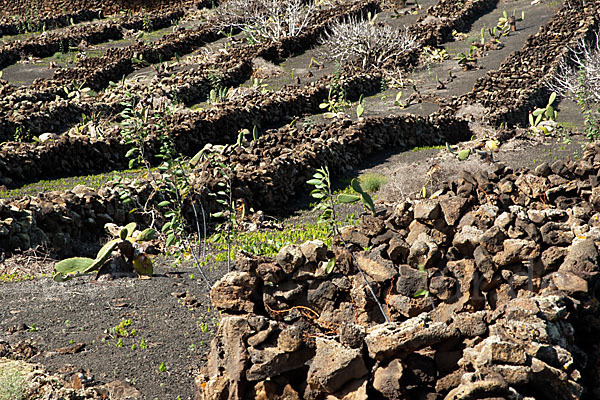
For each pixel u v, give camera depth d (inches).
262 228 495.5
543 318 163.8
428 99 1023.0
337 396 163.6
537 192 281.3
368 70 1192.8
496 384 144.1
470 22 1594.5
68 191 450.0
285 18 1460.4
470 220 201.8
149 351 240.2
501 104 947.3
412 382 162.7
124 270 326.6
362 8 1694.1
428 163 647.8
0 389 204.2
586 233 195.8
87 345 243.9
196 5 1820.9
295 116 923.4
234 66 1152.8
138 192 483.8
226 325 174.6
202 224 495.8
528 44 1274.6
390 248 197.2
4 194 526.0
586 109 868.0
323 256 195.3
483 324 168.4
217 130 776.3
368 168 712.4
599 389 178.5
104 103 837.8
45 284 313.3
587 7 1448.1
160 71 1103.0
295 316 191.9
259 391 171.0
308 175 620.4
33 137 673.0
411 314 189.9
